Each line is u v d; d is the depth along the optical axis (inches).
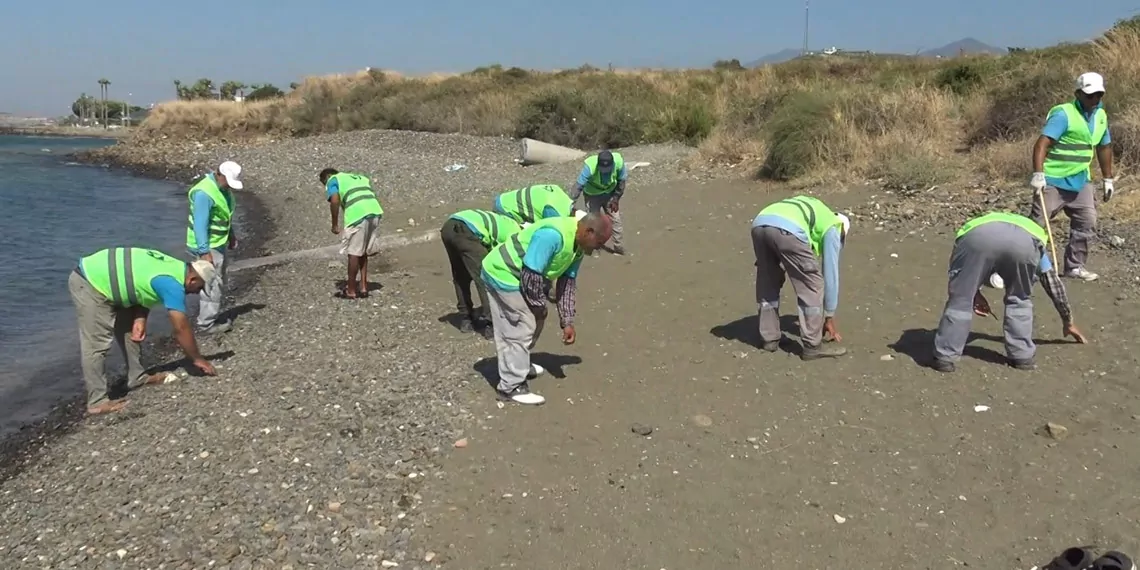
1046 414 209.3
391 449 212.2
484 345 292.0
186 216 684.1
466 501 186.4
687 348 273.3
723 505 179.3
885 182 479.8
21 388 283.9
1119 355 238.8
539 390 245.3
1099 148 307.3
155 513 186.4
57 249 530.6
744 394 233.3
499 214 298.0
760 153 620.4
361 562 164.9
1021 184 430.3
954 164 487.2
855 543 163.9
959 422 208.2
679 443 207.6
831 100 588.7
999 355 245.8
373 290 378.9
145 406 251.9
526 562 163.5
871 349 258.2
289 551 168.7
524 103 1128.8
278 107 1492.4
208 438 223.6
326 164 912.9
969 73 709.9
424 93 1391.5
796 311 303.6
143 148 1343.5
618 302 332.8
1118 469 183.2
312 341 305.3
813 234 246.5
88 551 172.9
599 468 197.8
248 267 452.8
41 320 372.2
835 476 188.2
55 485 205.8
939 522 168.9
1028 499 174.6
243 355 294.5
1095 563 141.9
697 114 885.2
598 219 219.0
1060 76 518.3
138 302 255.0
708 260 386.3
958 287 230.8
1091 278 304.3
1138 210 365.7
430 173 791.1
